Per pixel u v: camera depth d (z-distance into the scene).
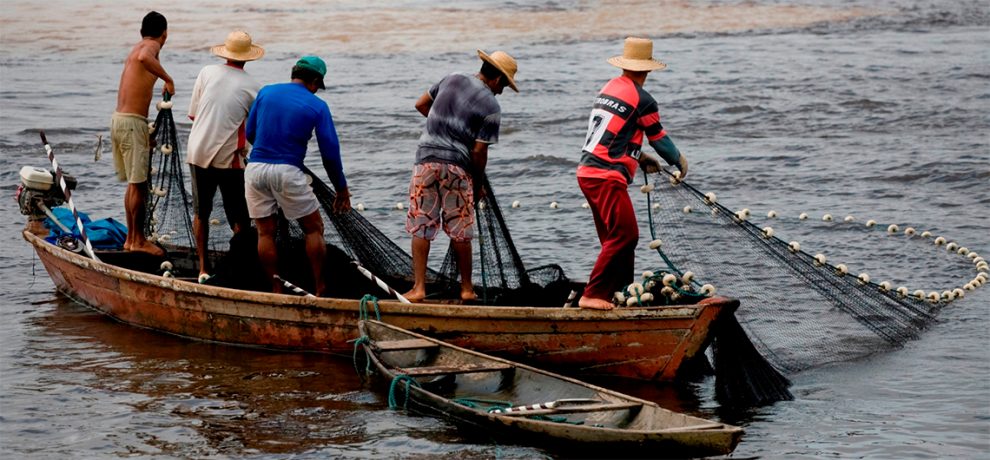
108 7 86.56
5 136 48.03
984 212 36.16
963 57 66.56
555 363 22.05
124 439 19.06
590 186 21.25
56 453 18.48
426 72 64.19
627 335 21.20
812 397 21.12
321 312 23.09
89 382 21.92
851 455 18.38
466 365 20.83
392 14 86.12
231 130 25.03
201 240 25.78
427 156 22.98
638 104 21.03
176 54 68.94
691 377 22.00
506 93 58.00
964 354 23.30
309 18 83.56
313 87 24.02
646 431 17.31
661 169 22.91
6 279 29.98
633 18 86.88
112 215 36.75
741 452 18.53
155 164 28.81
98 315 26.89
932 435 19.17
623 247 21.33
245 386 21.73
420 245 23.39
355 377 22.25
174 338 25.05
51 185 28.55
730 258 29.09
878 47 71.88
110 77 62.41
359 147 47.62
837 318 25.55
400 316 22.55
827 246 32.53
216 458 18.27
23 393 21.22
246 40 25.25
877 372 22.39
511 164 44.09
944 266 30.38
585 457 18.02
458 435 19.16
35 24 79.00
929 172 41.06
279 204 23.70
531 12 88.56
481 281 27.12
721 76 61.41
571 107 54.56
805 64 65.12
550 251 32.41
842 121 50.72
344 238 25.30
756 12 90.94
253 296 23.50
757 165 43.34
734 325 20.83
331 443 18.86
